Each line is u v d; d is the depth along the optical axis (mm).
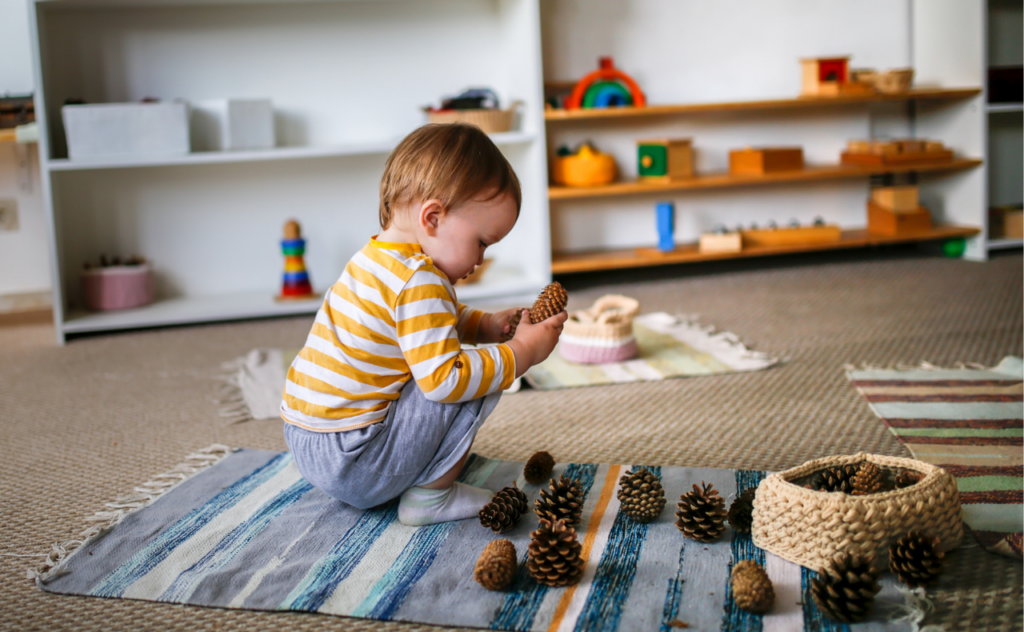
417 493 979
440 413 939
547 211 2324
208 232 2475
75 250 2393
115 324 2131
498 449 1234
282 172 2492
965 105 2674
